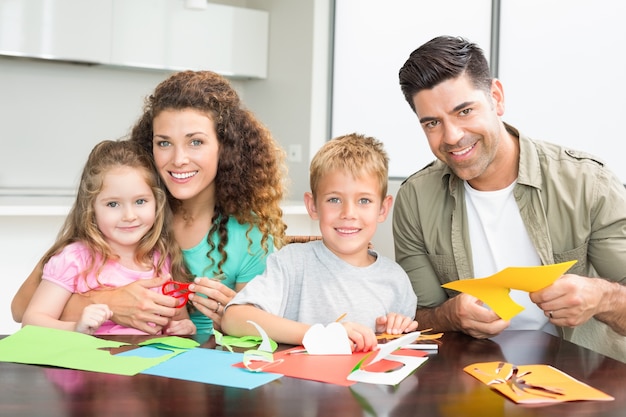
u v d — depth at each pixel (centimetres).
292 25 432
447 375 118
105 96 430
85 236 177
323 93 424
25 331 138
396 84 394
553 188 176
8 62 401
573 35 298
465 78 160
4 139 404
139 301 160
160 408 100
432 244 187
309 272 162
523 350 136
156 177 180
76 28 379
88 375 115
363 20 409
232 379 113
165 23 405
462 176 171
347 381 113
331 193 158
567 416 99
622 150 279
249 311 146
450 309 153
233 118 184
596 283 147
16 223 313
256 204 191
